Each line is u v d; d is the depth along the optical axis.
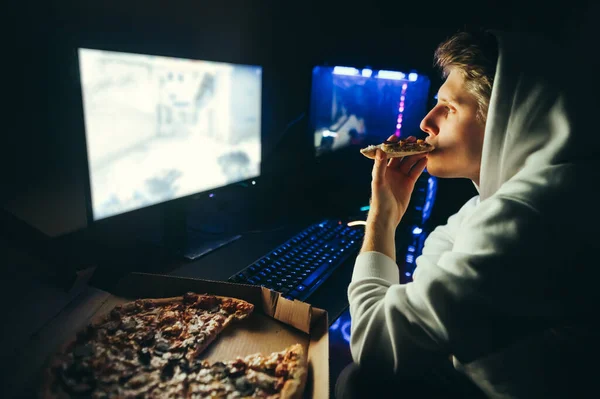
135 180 0.96
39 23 0.91
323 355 0.64
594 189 0.56
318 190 1.55
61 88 0.99
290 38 1.70
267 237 1.26
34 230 0.71
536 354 0.59
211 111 1.13
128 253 1.07
